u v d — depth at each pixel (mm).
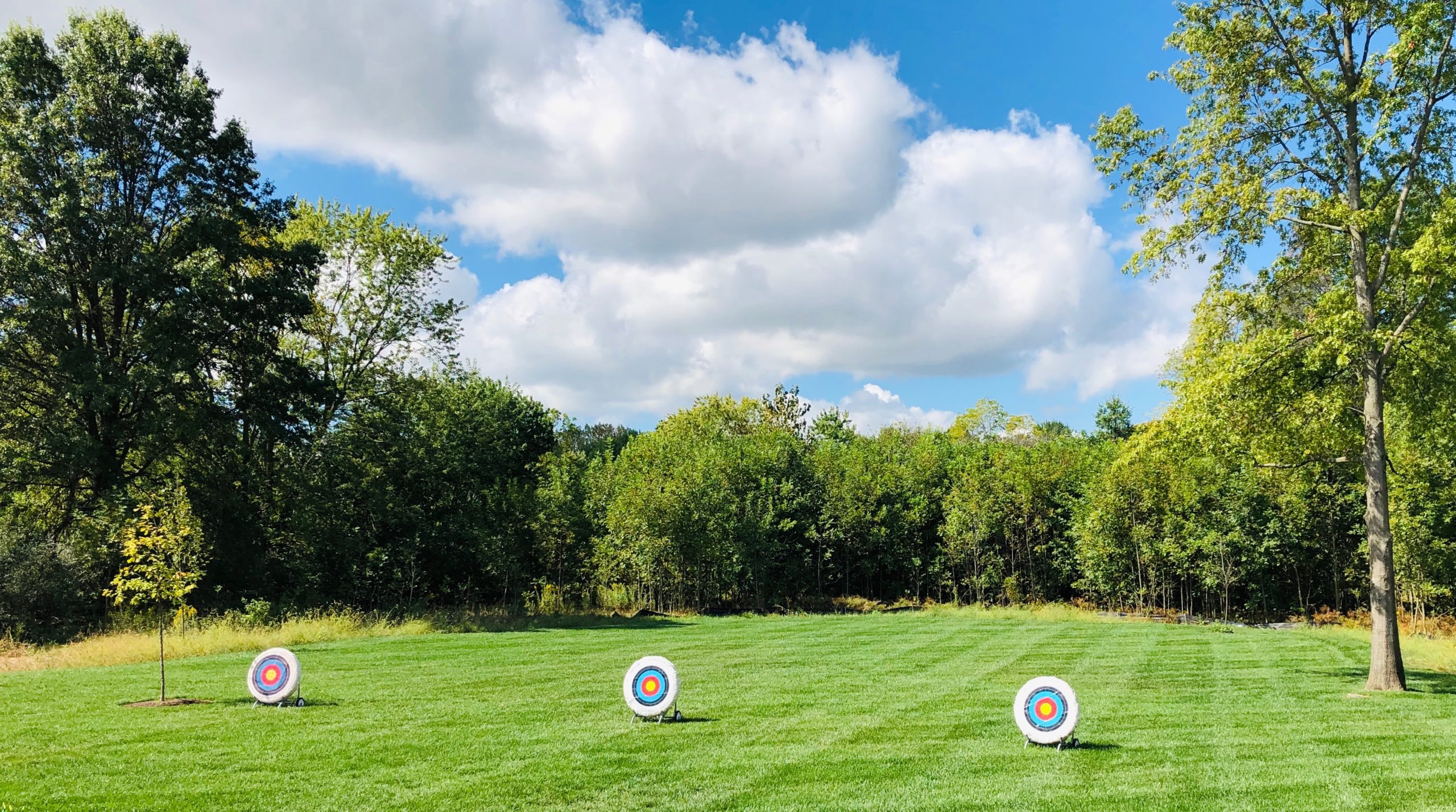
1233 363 15930
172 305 26906
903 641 24219
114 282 25750
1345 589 35250
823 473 45875
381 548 32938
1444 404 16141
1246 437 16672
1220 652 21219
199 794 8008
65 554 24500
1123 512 36438
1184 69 17031
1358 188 15977
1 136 24906
